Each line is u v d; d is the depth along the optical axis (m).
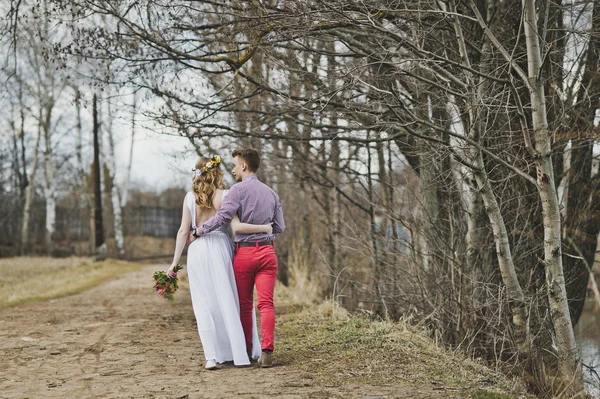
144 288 18.17
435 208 8.62
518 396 5.15
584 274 8.80
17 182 42.97
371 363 5.95
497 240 7.11
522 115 6.38
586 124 8.30
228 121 9.81
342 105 7.68
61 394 4.98
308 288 13.40
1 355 6.83
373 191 10.09
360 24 6.32
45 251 38.28
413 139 8.74
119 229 36.47
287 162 11.80
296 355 6.39
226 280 5.95
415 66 7.27
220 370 5.77
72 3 7.79
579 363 6.38
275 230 6.15
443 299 8.06
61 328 9.03
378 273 9.12
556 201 6.47
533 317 7.25
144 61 8.35
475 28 8.45
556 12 8.06
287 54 8.34
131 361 6.38
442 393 4.89
